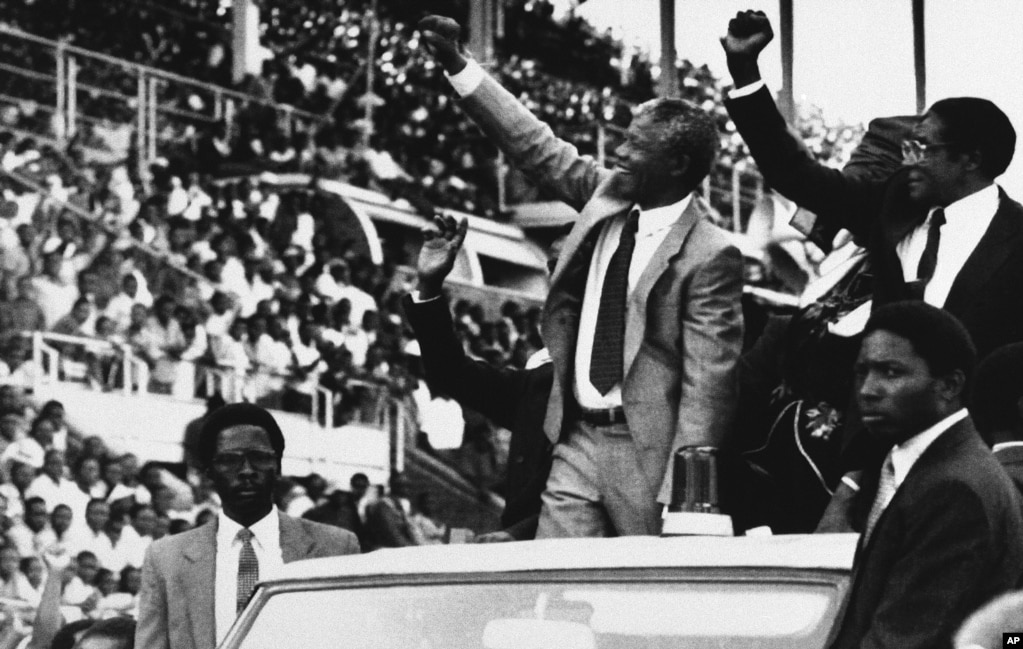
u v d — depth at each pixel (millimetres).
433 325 7148
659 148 6594
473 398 7379
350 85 32969
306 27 34031
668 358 6527
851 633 4207
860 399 4664
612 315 6613
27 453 20031
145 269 24922
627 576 4539
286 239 29047
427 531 24906
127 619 8273
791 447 6680
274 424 7051
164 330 23688
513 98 7395
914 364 4547
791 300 7969
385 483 25562
